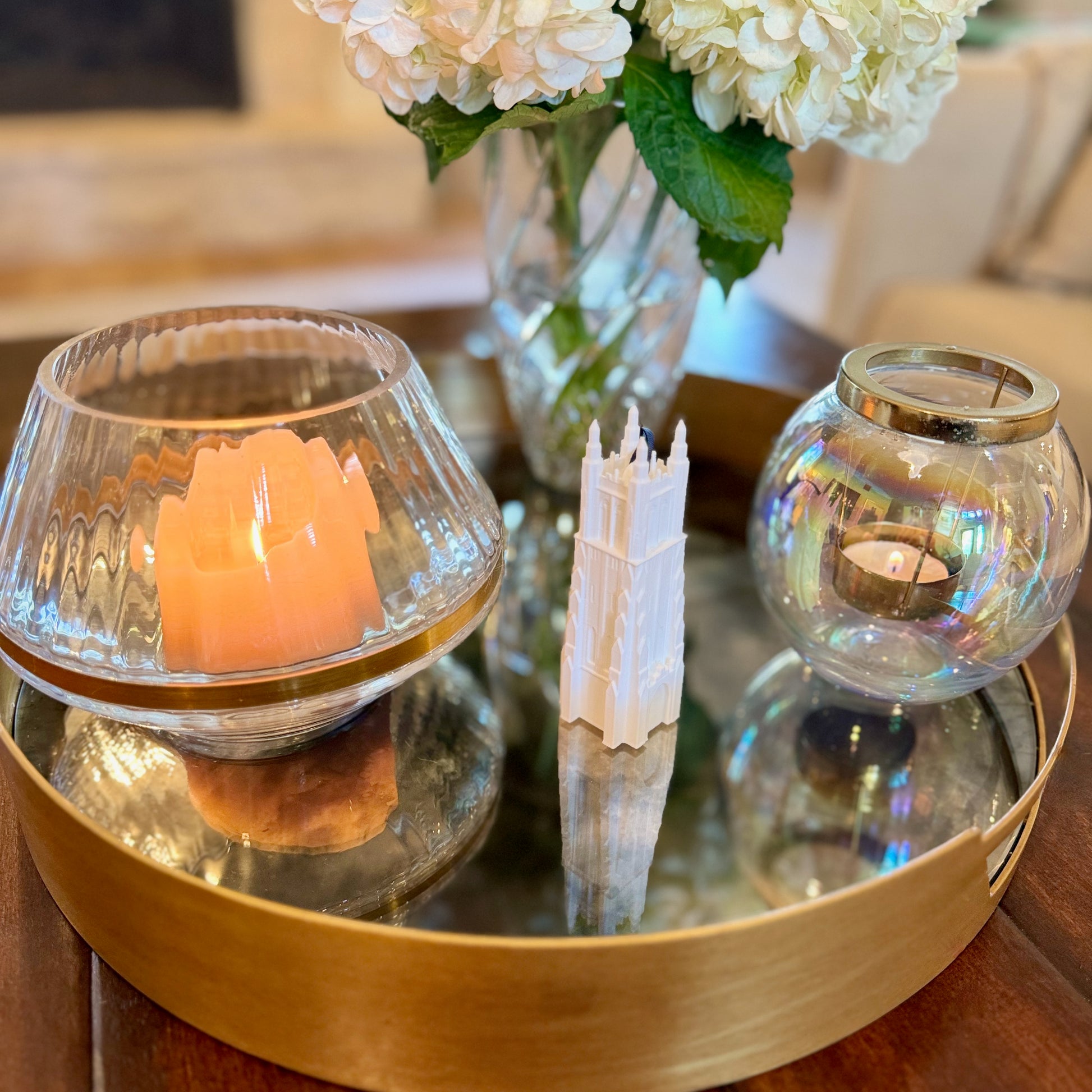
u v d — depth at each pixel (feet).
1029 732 1.52
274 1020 1.07
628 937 0.98
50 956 1.21
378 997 1.02
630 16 1.49
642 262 1.86
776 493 1.52
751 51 1.33
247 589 1.20
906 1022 1.15
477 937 0.97
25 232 7.66
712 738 1.60
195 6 8.00
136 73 8.11
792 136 1.45
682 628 1.49
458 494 1.42
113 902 1.11
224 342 1.66
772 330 2.94
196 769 1.42
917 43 1.38
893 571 1.38
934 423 1.28
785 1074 1.10
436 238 8.75
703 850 1.38
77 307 7.11
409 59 1.33
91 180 7.67
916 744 1.57
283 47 8.19
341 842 1.32
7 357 2.68
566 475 2.17
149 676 1.24
